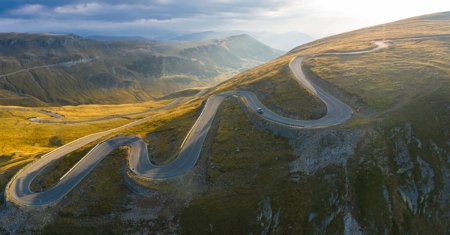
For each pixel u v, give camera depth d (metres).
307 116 94.81
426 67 113.06
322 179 72.00
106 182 81.69
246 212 68.31
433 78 100.62
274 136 88.94
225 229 66.56
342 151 76.31
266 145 86.12
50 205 75.06
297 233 64.56
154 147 99.00
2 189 83.12
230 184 75.50
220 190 74.56
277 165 78.25
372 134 78.19
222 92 136.88
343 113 92.19
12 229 71.06
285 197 69.88
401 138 76.25
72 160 94.31
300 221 65.94
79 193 78.62
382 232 63.31
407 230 63.88
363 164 72.12
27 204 75.69
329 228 64.69
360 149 75.38
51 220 71.88
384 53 147.38
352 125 82.56
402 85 100.38
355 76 117.56
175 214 70.69
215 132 98.69
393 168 71.38
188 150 91.06
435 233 64.56
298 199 69.19
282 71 143.88
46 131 171.75
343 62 141.50
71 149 109.19
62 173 87.75
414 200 67.75
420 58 128.50
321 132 82.75
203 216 69.06
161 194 75.12
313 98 104.94
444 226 65.44
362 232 63.50
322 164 75.12
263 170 77.69
